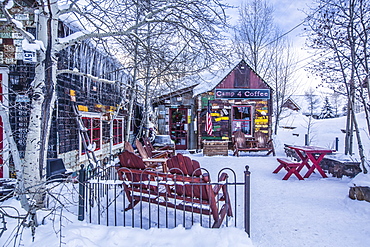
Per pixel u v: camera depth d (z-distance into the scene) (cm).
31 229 243
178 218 337
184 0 415
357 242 278
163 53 479
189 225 312
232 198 435
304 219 341
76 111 527
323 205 394
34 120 295
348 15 541
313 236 293
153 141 923
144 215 346
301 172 643
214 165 739
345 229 310
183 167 308
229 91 1080
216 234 253
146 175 346
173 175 296
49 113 293
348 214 356
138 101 1029
